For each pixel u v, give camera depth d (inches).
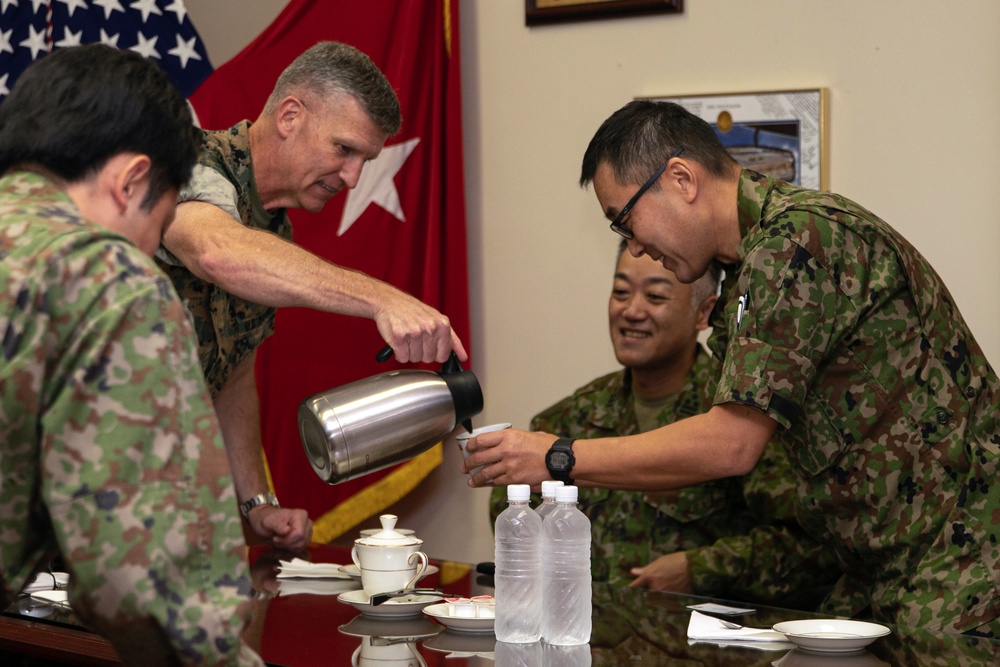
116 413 37.0
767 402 63.3
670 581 92.4
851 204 67.9
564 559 55.9
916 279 66.9
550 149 120.9
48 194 40.1
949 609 63.8
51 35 117.6
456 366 70.2
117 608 36.5
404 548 66.6
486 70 123.4
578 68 119.4
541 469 68.3
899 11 108.0
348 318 122.6
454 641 56.0
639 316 100.0
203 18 131.8
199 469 38.3
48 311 36.7
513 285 122.7
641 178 70.8
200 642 37.2
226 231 69.9
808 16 110.7
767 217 66.7
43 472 36.6
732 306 66.7
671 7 114.4
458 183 121.1
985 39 105.4
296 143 84.3
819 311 64.1
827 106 109.6
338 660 51.7
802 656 52.9
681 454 65.8
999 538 64.9
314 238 123.1
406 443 66.3
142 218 42.5
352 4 122.7
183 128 43.1
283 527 88.4
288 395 123.4
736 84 113.1
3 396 36.2
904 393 66.4
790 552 93.4
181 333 38.9
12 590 39.9
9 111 41.3
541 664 50.9
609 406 106.1
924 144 107.5
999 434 68.0
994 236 105.4
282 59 123.0
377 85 85.5
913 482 66.5
